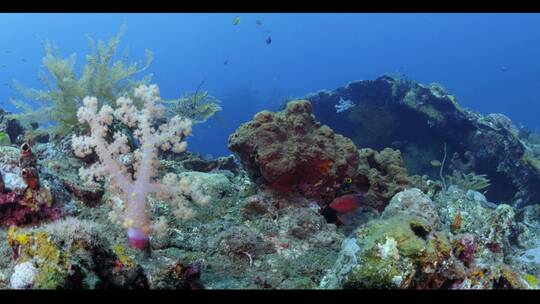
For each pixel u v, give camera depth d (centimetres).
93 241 240
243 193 505
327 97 1459
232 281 336
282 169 452
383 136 1341
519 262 452
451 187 688
